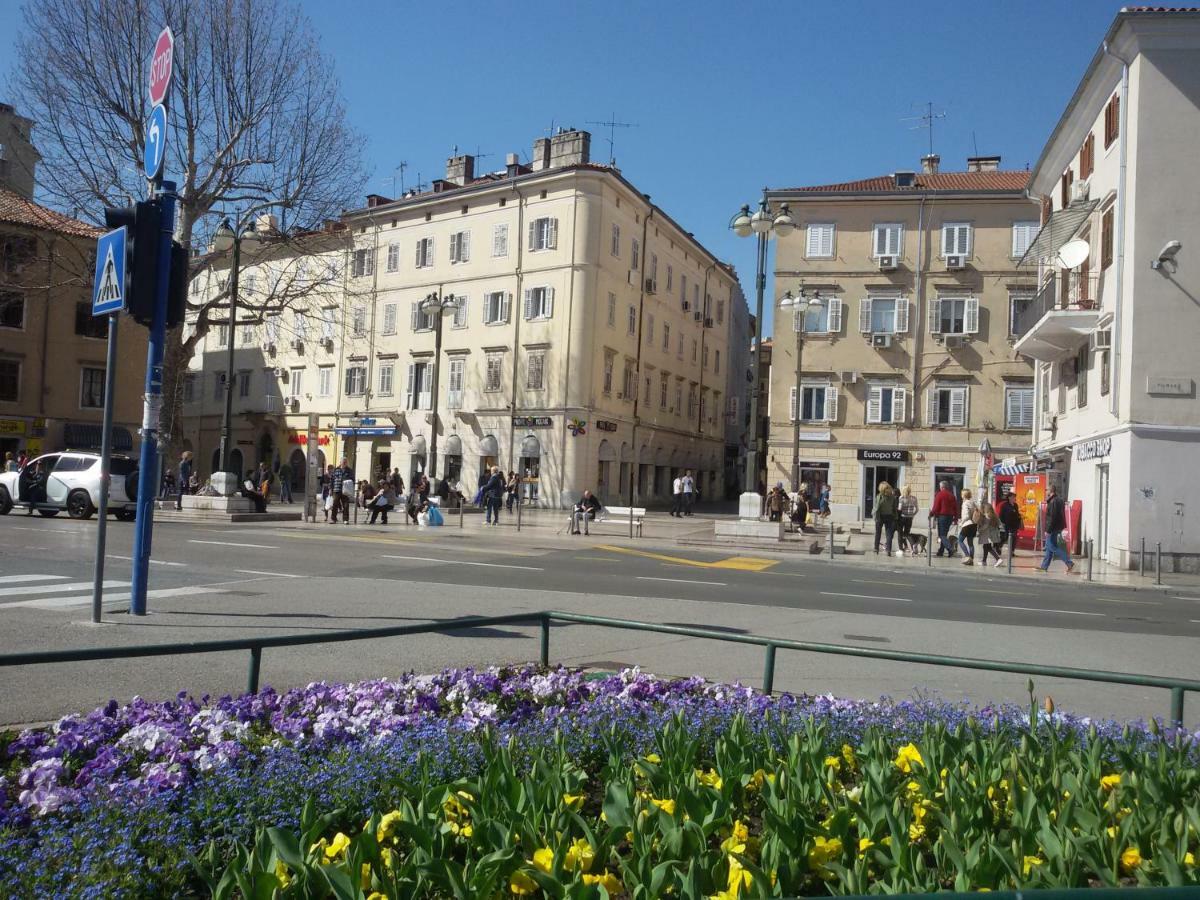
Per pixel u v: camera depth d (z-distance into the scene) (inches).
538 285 2039.9
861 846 127.3
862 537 1374.3
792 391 1804.9
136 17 1171.9
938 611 567.5
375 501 1261.1
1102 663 405.1
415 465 2183.8
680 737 171.5
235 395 2559.1
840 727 201.0
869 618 512.7
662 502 2405.3
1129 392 995.3
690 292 2554.1
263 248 1423.5
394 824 131.5
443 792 141.7
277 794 151.3
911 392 1772.9
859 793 149.5
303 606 469.4
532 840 126.3
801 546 1002.7
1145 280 995.9
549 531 1218.6
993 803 146.9
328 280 1433.3
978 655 410.9
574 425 1980.8
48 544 748.0
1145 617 602.9
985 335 1752.0
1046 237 1282.0
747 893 113.0
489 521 1336.1
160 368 407.2
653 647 392.2
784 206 994.7
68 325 1921.8
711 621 471.5
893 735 197.3
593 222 2007.9
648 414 2294.5
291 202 1262.3
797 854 123.6
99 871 123.3
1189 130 992.9
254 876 112.9
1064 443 1268.5
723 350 2815.0
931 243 1770.4
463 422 2122.3
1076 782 146.0
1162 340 989.2
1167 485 975.6
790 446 1803.6
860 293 1792.6
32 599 467.8
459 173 2299.5
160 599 477.4
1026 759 160.4
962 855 117.7
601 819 138.8
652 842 123.4
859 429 1786.4
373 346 2273.6
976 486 1747.0
